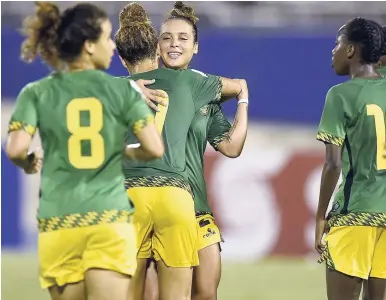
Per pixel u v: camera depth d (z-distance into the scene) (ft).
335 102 68.08
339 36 70.23
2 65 152.15
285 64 153.58
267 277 127.95
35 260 142.31
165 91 68.80
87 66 57.11
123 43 70.33
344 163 68.64
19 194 152.05
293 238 147.23
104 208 56.08
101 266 55.93
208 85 70.33
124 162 66.90
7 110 152.25
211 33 154.71
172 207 65.87
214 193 147.23
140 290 67.77
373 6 166.71
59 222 56.18
